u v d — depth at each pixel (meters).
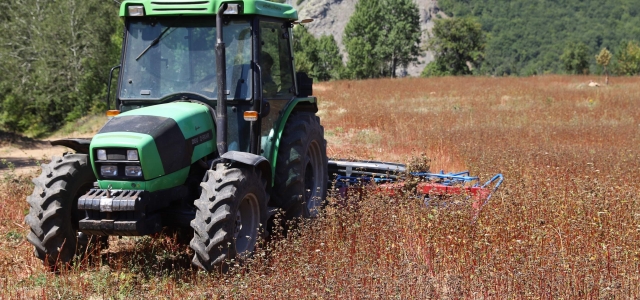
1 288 5.90
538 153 12.05
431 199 7.60
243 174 6.07
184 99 6.71
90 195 5.82
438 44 111.19
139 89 6.82
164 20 6.85
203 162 6.56
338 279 5.53
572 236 6.54
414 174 8.70
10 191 9.73
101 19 43.72
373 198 7.64
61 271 6.18
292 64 7.80
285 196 7.12
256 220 6.45
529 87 38.28
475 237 6.51
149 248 7.04
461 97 32.16
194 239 5.81
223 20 6.76
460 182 8.61
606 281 5.43
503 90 35.84
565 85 40.28
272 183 6.99
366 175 9.02
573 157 11.91
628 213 7.23
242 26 6.73
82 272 6.31
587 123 19.48
